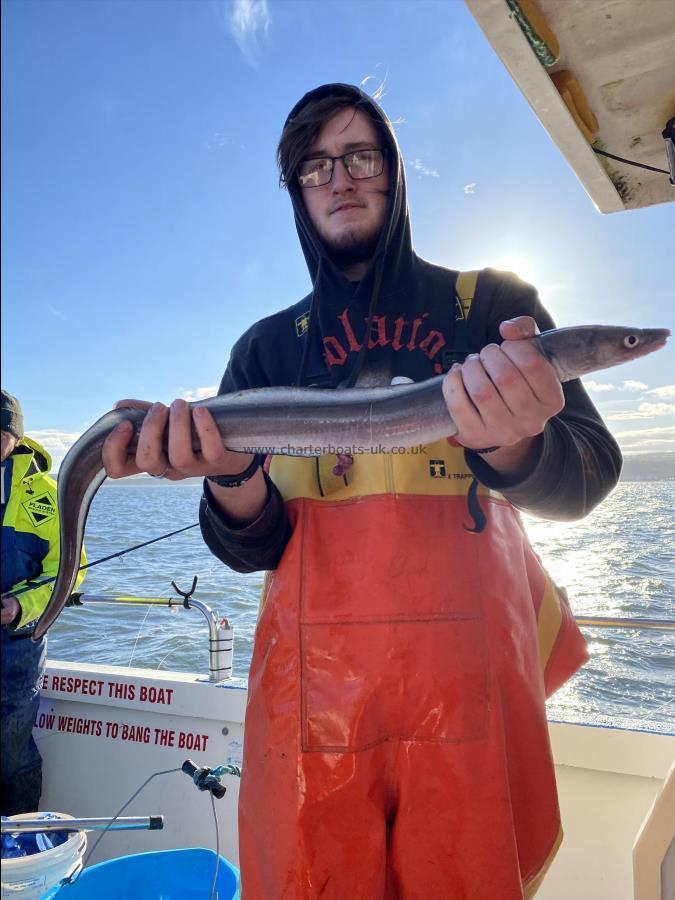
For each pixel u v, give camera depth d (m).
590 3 1.42
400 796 1.45
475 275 1.81
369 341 1.80
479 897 1.37
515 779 1.47
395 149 1.79
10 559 3.22
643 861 1.52
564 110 1.69
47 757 3.21
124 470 1.64
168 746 2.97
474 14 1.44
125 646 5.15
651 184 2.11
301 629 1.51
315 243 1.87
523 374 1.23
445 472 1.60
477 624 1.48
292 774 1.44
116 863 2.35
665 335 1.45
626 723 2.36
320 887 1.38
